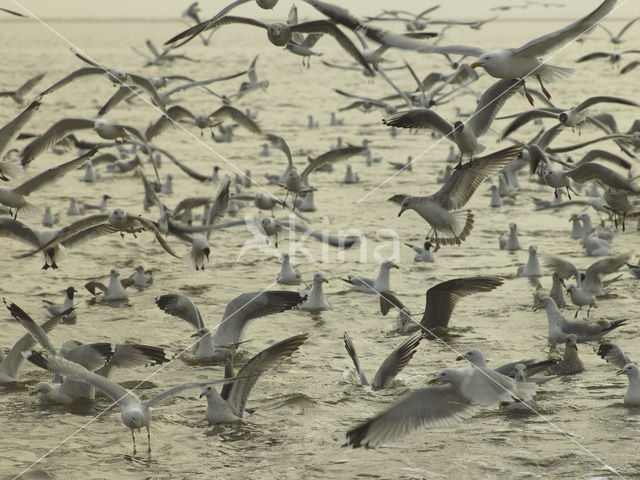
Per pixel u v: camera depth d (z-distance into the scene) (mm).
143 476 12406
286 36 14508
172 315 18703
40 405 15047
